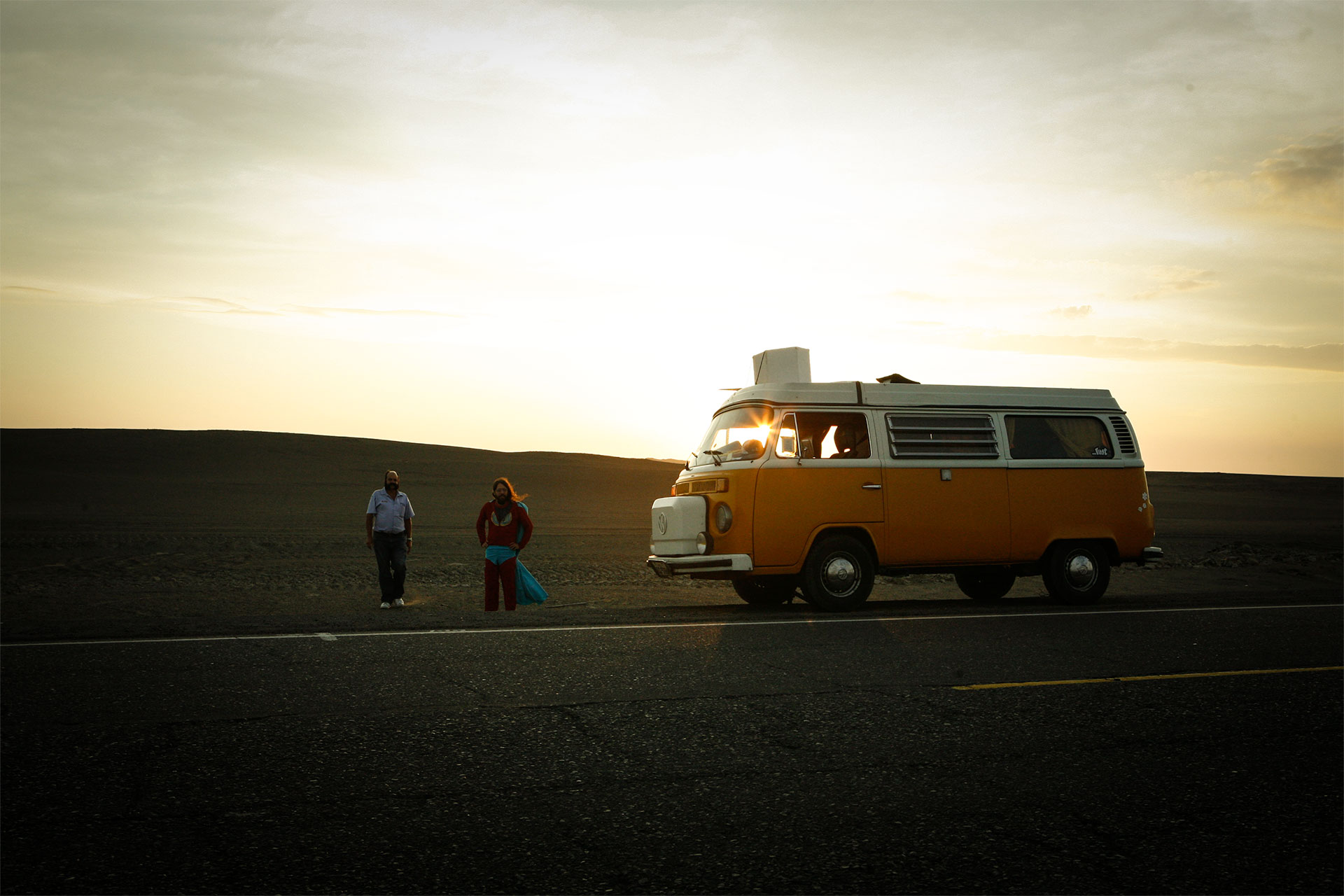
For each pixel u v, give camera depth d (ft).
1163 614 33.55
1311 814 13.55
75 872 10.85
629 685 20.31
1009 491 38.75
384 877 10.92
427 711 17.85
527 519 40.50
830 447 37.55
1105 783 14.76
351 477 179.22
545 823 12.64
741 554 35.68
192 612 46.52
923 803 13.71
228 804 13.05
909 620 31.01
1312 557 89.51
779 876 11.20
